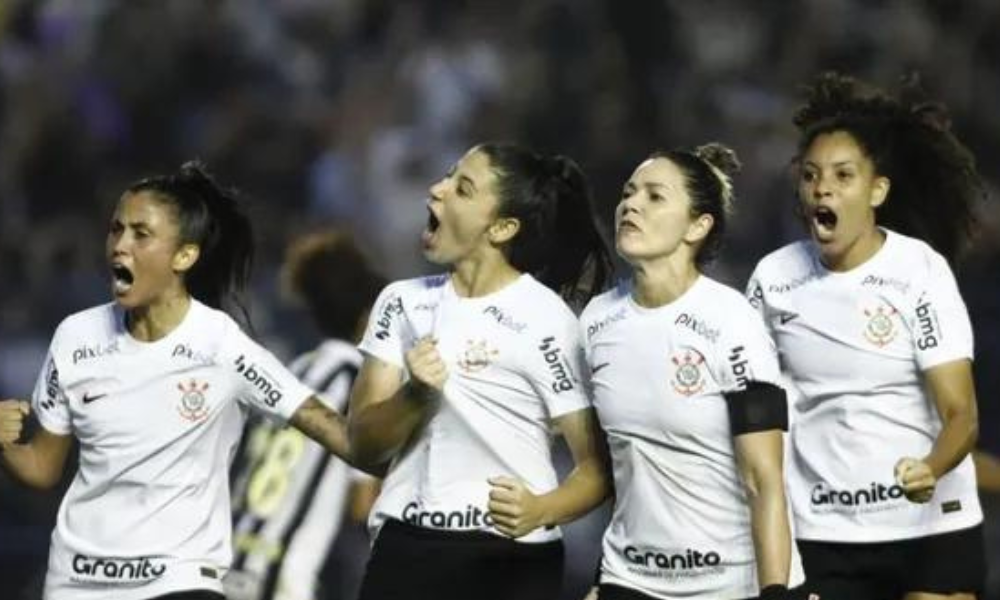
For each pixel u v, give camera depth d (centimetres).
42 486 1994
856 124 2081
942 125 2200
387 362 1973
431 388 1867
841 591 2089
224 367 1967
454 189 1967
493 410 1939
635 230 1912
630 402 1919
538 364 1941
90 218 4341
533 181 1978
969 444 2027
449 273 2000
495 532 1931
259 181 4431
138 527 1942
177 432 1955
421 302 1975
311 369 2461
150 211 1967
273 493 2420
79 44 4619
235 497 2439
